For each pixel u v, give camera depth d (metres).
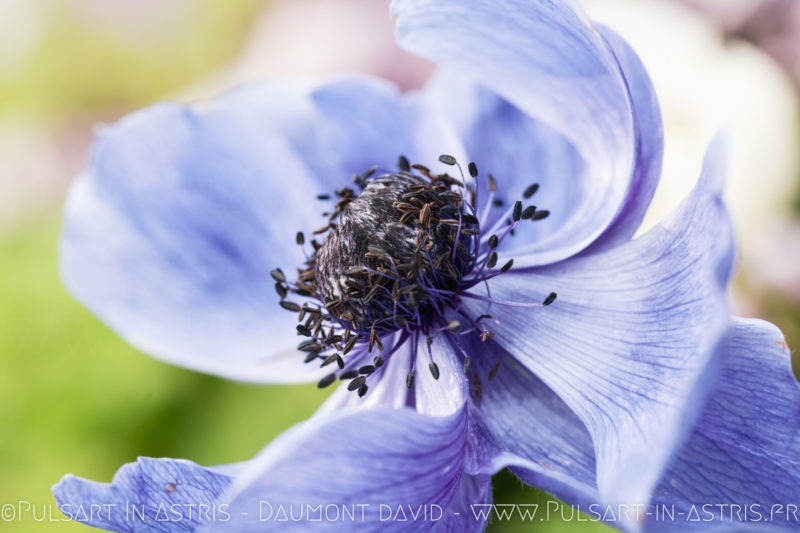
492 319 0.13
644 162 0.12
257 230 0.15
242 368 0.14
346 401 0.13
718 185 0.11
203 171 0.15
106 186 0.15
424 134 0.15
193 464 0.12
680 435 0.10
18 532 0.19
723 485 0.12
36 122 0.26
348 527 0.11
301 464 0.11
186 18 0.30
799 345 0.17
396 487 0.11
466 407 0.12
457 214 0.13
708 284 0.11
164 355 0.15
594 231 0.13
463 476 0.12
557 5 0.12
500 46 0.13
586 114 0.13
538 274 0.13
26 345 0.19
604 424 0.12
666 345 0.12
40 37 0.30
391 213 0.13
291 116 0.15
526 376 0.13
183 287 0.15
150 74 0.31
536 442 0.12
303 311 0.13
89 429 0.19
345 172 0.15
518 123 0.14
